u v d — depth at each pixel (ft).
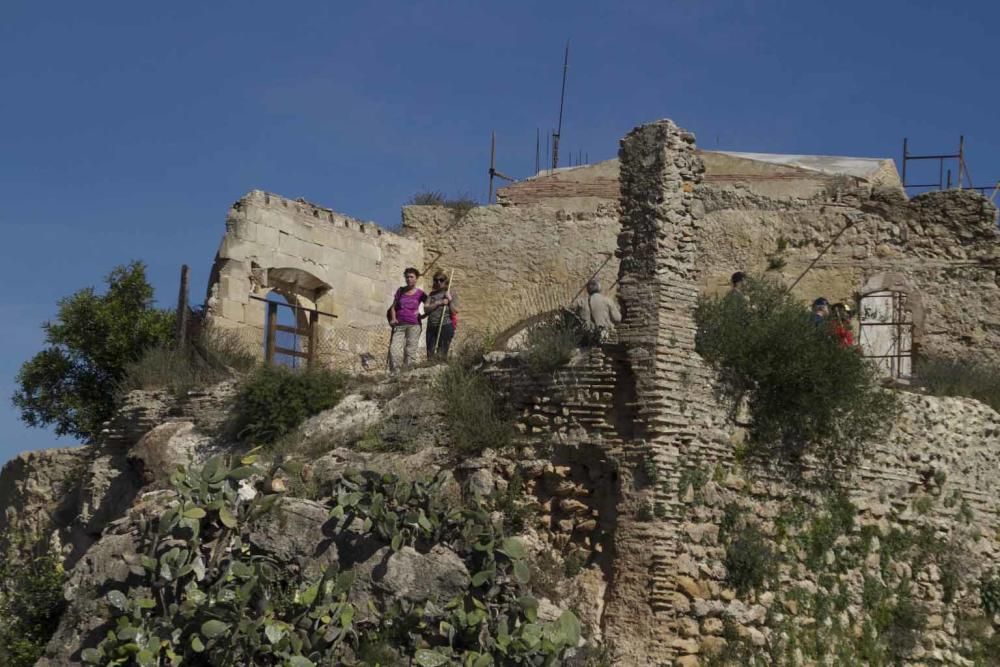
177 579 76.33
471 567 76.64
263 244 112.37
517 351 86.94
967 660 88.99
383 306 121.19
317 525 77.87
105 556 78.95
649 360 82.02
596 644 78.74
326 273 116.78
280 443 90.12
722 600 81.05
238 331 109.60
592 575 80.84
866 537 87.66
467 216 124.98
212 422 95.35
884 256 115.14
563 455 82.99
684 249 84.48
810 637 83.10
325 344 113.50
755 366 84.64
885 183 127.34
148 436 95.20
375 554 76.74
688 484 81.51
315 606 74.95
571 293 120.88
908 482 90.63
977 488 93.76
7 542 109.09
